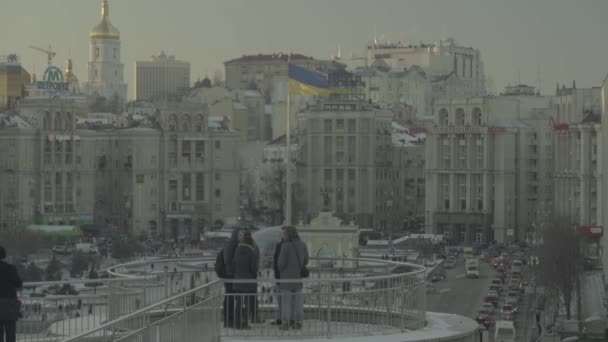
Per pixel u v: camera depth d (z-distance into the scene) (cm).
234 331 5462
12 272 4947
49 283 6366
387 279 5700
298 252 5653
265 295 5550
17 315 4959
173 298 4891
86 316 6166
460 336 5622
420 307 5884
